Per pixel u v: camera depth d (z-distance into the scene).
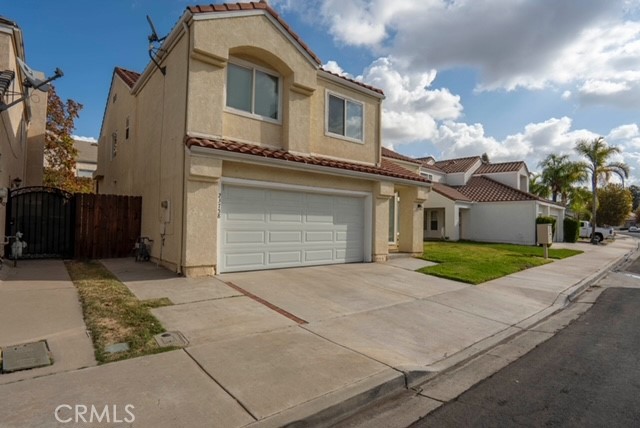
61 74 8.89
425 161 34.22
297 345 5.09
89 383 3.77
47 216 11.41
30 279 7.96
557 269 13.74
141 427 3.10
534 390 4.27
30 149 16.12
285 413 3.43
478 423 3.54
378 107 14.11
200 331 5.37
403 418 3.64
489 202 27.33
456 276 10.65
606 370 4.85
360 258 12.45
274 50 10.45
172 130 9.75
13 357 4.23
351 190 11.92
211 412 3.37
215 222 8.96
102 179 20.39
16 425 3.03
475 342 5.84
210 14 9.15
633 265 16.69
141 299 6.73
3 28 9.45
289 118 10.94
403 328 6.22
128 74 16.12
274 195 10.22
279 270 10.05
